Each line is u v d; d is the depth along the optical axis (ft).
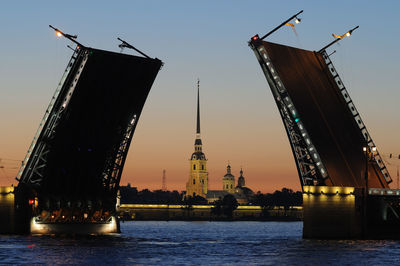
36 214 279.08
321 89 271.28
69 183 272.51
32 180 271.69
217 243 274.36
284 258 199.72
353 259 195.31
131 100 256.73
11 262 183.83
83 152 261.65
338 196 267.59
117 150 271.90
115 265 178.81
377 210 278.05
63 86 241.76
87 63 234.79
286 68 259.60
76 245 239.50
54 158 258.98
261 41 255.29
